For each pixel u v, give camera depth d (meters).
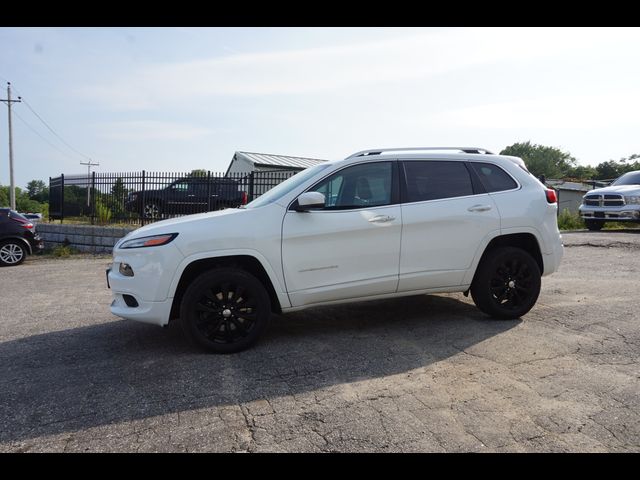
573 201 32.88
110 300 6.97
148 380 3.73
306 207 4.32
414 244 4.71
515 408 3.12
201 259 4.27
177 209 13.60
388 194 4.76
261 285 4.34
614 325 4.77
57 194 16.36
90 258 12.77
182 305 4.20
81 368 4.05
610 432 2.81
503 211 5.00
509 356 4.03
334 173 4.69
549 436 2.78
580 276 7.44
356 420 3.01
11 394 3.53
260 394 3.42
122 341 4.80
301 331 4.92
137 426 3.01
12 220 11.86
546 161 78.75
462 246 4.86
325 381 3.62
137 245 4.23
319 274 4.48
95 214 14.68
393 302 6.02
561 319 5.04
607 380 3.50
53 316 6.02
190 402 3.32
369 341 4.53
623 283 6.74
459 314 5.37
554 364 3.83
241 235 4.28
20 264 11.95
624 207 13.77
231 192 13.48
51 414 3.19
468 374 3.68
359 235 4.55
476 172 5.11
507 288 5.01
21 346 4.75
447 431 2.86
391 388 3.46
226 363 4.05
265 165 27.58
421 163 4.96
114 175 14.27
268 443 2.78
